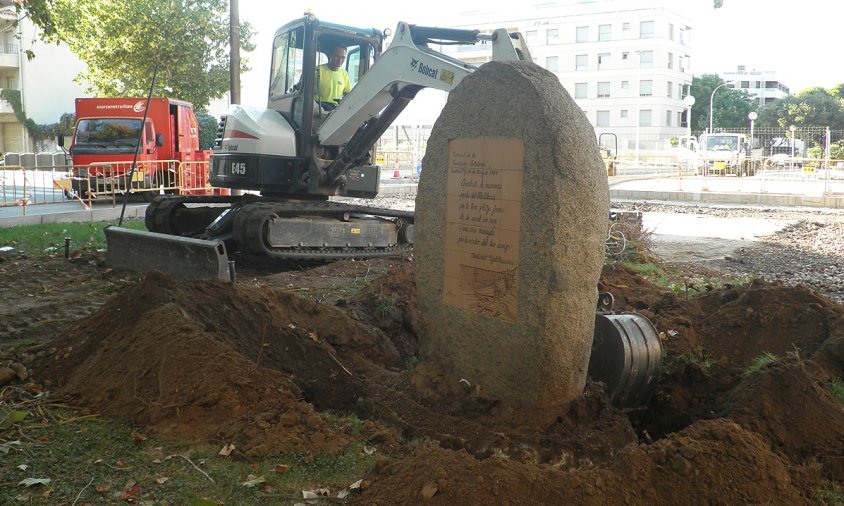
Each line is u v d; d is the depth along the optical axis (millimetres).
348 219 11469
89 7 31609
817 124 65312
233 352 5180
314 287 9484
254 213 10445
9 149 48031
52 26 18406
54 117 47500
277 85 12078
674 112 69938
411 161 39719
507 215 4777
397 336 7508
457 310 5191
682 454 3873
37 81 46594
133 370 5234
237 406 4730
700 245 14953
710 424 4152
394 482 3865
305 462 4219
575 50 69688
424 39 9781
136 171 21375
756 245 15000
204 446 4418
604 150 39312
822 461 4301
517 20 71750
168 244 9305
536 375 4688
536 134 4582
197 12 33469
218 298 6391
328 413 5105
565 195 4512
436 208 5316
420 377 5430
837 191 28062
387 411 5172
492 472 3730
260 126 11320
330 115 10961
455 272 5195
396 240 12070
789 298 6285
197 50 33656
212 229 11289
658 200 27406
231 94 18062
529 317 4660
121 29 32312
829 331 5781
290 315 6766
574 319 4660
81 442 4504
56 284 9352
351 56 12008
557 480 3734
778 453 4395
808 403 4711
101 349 5719
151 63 33062
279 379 5094
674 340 6078
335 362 6289
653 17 66375
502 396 4910
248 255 11664
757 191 28359
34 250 11953
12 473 4090
